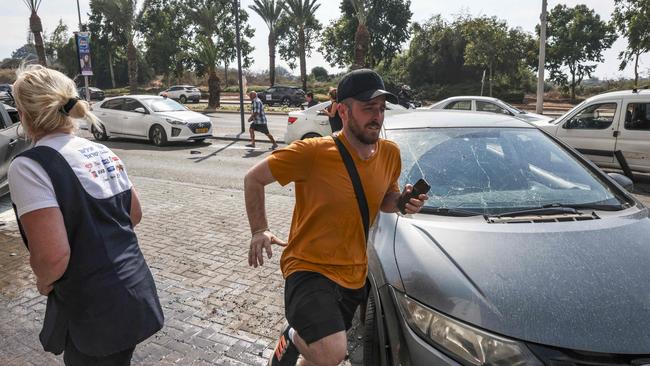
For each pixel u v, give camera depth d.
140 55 60.62
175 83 63.16
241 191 7.96
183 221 6.13
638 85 34.28
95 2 37.06
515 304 2.07
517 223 2.68
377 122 2.06
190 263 4.72
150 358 3.13
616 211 2.88
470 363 2.00
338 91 2.10
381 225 2.87
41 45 28.89
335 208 2.12
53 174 1.77
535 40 45.03
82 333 1.87
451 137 3.60
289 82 67.62
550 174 3.27
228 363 3.08
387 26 51.06
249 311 3.75
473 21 39.81
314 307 2.06
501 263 2.30
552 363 1.89
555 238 2.50
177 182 8.77
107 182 1.96
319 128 11.27
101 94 45.88
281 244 2.33
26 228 1.73
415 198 2.18
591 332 1.93
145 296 1.99
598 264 2.27
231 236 5.53
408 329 2.23
